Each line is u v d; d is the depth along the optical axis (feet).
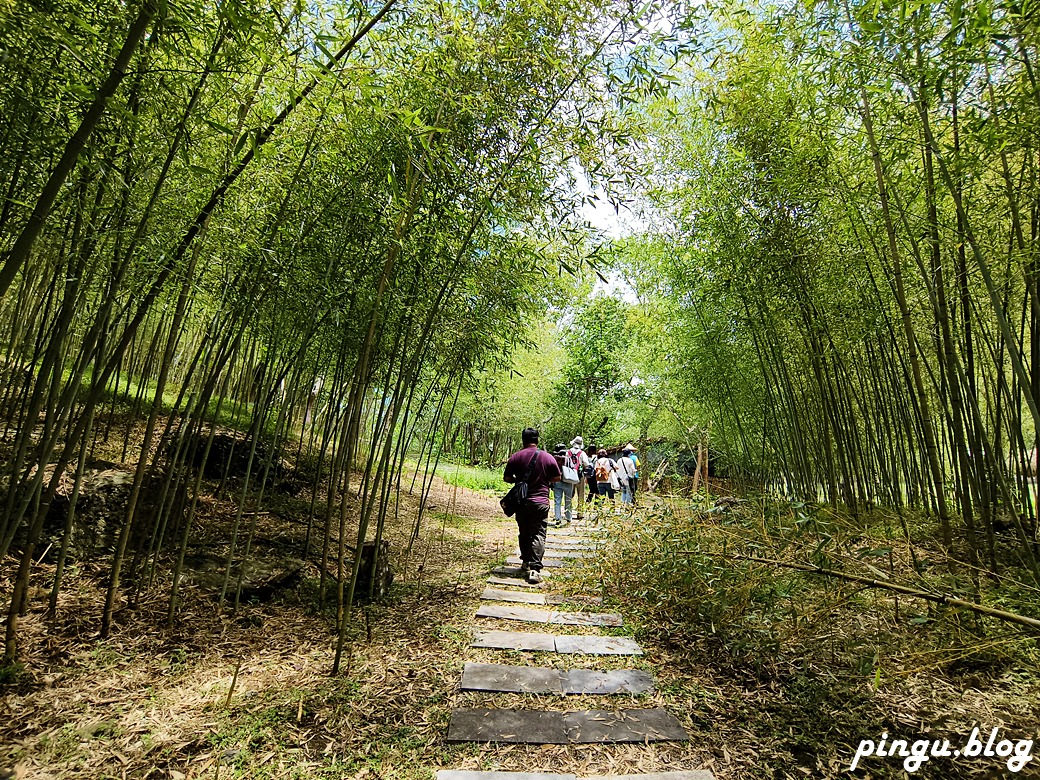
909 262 11.66
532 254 10.28
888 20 6.56
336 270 8.94
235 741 5.63
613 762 5.67
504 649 8.72
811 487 15.21
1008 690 6.58
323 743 5.75
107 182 6.16
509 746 5.90
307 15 6.62
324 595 9.87
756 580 8.10
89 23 5.09
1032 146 6.91
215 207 7.58
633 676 7.80
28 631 7.21
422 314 10.00
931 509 13.79
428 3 6.93
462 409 32.58
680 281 18.54
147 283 7.97
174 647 7.60
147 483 10.86
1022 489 12.03
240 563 10.39
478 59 7.43
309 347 13.64
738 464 26.73
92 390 7.35
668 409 30.96
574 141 8.32
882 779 5.42
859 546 8.93
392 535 16.70
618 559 12.50
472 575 13.70
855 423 14.14
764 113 11.29
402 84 7.10
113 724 5.71
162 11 4.65
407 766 5.44
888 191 9.75
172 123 6.51
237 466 16.02
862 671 6.22
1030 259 7.68
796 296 13.15
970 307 10.93
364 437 25.61
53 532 9.20
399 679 7.36
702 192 14.23
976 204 9.02
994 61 6.68
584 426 56.95
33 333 13.69
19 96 4.84
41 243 7.32
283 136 7.78
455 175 7.73
